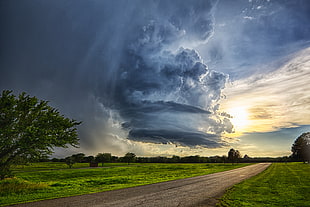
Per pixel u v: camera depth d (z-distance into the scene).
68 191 19.22
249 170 55.91
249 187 20.98
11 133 22.95
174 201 13.81
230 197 15.26
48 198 15.02
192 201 13.85
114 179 31.89
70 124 27.19
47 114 26.03
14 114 23.56
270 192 17.78
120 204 12.74
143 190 19.22
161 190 19.20
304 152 117.62
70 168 89.81
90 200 14.06
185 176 38.50
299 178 30.00
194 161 173.88
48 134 24.91
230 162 147.12
